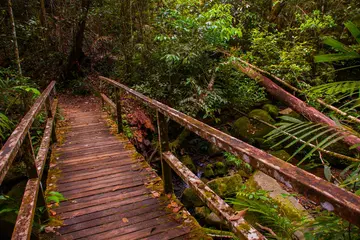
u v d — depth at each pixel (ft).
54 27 35.53
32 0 33.22
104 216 7.77
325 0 26.27
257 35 22.94
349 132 3.56
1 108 15.98
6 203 8.75
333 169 16.57
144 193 9.03
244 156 3.70
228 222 4.56
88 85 33.09
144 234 6.91
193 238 6.72
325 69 22.57
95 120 20.27
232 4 26.11
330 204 2.38
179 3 22.77
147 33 24.22
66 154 13.01
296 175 2.83
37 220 7.29
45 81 32.12
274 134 4.25
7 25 28.09
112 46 34.78
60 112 22.18
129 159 12.22
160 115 8.26
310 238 4.53
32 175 6.95
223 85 21.94
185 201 14.51
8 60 28.58
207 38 20.81
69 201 8.63
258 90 23.38
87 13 31.09
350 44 23.03
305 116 18.63
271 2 27.55
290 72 21.74
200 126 5.38
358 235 3.98
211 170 17.69
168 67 20.67
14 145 4.97
